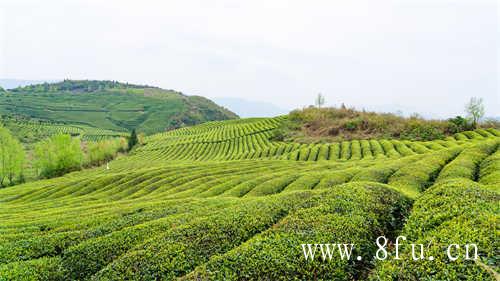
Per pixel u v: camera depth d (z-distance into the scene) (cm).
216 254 1877
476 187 2253
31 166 12712
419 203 2264
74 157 11112
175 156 13800
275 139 13500
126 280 1739
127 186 6506
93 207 4181
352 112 15112
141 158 14400
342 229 1838
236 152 12731
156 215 2938
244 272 1524
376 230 1938
